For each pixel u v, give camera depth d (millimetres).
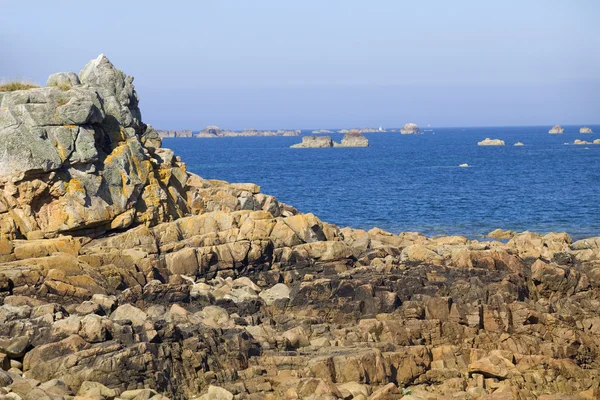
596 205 144625
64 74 69375
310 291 57688
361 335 50938
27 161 60781
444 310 55188
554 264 64875
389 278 60219
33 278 53094
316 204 150625
